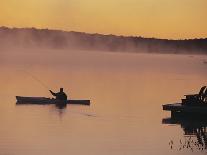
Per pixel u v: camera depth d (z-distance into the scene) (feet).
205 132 193.98
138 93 337.31
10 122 210.38
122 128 199.31
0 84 383.65
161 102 286.46
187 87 393.70
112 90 353.72
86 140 175.32
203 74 591.78
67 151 159.12
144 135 186.19
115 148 163.94
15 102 274.57
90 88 364.58
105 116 230.68
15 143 168.45
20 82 404.98
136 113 240.12
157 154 157.17
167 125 208.33
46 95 317.63
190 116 225.76
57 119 220.23
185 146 168.76
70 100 273.13
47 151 158.61
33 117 225.15
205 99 235.61
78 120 217.97
